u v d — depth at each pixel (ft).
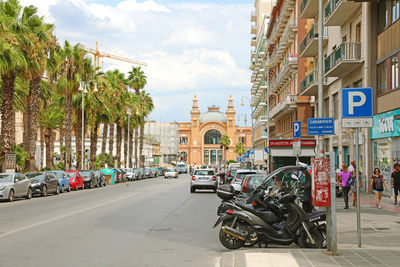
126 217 54.65
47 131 188.55
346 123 32.78
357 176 33.22
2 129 106.32
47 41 121.39
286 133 185.68
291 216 33.42
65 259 29.35
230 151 575.38
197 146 576.20
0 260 28.91
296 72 165.48
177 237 39.27
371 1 86.12
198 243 36.32
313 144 113.80
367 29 86.89
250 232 33.37
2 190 84.89
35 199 92.38
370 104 32.68
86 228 44.62
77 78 145.59
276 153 115.03
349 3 89.40
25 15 116.06
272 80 232.53
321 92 67.36
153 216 55.93
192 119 581.94
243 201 35.06
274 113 198.70
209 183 108.99
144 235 40.27
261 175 61.52
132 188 132.77
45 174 104.42
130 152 251.60
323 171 29.43
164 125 568.00
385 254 29.55
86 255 30.81
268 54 238.27
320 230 34.06
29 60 112.16
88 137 327.26
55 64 129.08
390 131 78.54
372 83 86.63
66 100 149.38
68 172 129.59
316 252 30.40
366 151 89.51
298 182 35.70
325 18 108.58
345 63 90.22
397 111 75.92
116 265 27.66
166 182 183.83
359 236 33.06
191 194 102.83
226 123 585.22
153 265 27.81
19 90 134.82
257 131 317.22
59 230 43.14
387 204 70.74
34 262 28.35
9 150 105.91
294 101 157.79
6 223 48.80
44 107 151.23
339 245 34.06
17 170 138.00
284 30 190.80
